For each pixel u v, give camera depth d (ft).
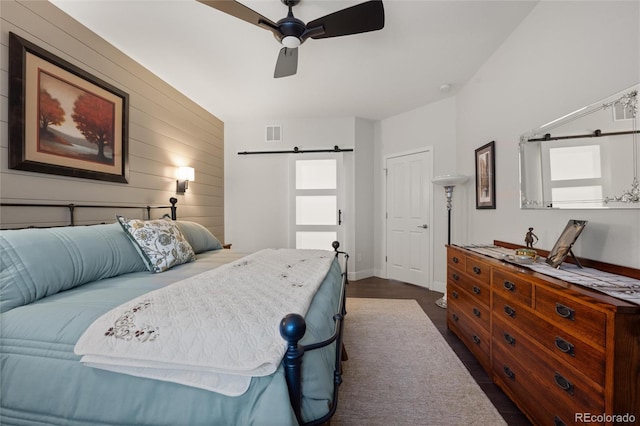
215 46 7.62
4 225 5.23
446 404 4.92
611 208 4.38
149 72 8.90
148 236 5.77
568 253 4.67
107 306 3.48
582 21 5.03
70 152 6.35
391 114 13.32
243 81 9.75
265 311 3.16
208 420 2.50
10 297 3.49
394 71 9.18
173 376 2.60
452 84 10.23
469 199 10.04
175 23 6.67
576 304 3.34
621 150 4.23
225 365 2.49
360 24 5.55
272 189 13.99
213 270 5.24
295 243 13.74
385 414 4.67
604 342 2.94
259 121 13.98
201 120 12.07
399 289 12.13
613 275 4.20
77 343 2.81
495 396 5.14
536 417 4.10
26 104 5.49
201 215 12.10
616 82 4.36
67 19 6.32
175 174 10.20
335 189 13.64
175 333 2.76
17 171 5.42
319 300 4.03
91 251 4.76
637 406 2.82
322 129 13.67
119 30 6.93
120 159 7.72
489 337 5.59
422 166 12.50
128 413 2.64
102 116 7.16
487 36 7.37
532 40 6.41
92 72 6.95
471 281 6.46
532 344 4.20
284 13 6.33
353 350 6.84
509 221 7.44
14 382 2.92
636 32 4.05
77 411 2.74
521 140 6.74
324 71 9.12
